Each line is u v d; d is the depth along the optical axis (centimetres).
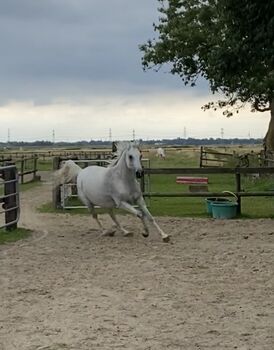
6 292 691
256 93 2388
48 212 1562
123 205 1062
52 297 665
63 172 1226
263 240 1054
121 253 947
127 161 1040
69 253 953
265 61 1327
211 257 899
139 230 1205
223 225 1259
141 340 506
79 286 718
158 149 5275
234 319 569
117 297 662
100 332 531
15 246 1027
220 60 1295
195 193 1420
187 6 2284
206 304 628
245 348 482
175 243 1038
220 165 3638
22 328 547
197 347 486
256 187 2189
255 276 762
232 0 1188
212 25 2070
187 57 2191
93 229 1232
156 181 2702
